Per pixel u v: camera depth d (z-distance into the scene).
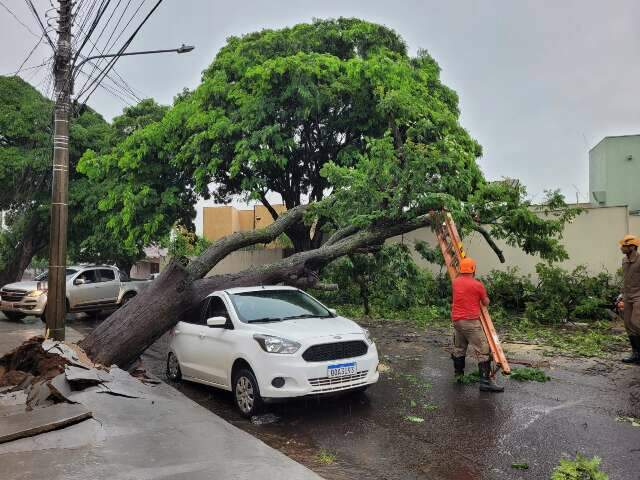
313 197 19.67
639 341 9.09
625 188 22.23
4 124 24.39
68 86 10.38
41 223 26.77
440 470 4.79
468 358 9.80
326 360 6.45
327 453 5.29
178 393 7.16
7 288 16.56
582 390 7.47
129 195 18.41
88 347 8.39
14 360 7.53
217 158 16.88
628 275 9.07
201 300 8.83
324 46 17.91
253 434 5.96
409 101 12.98
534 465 4.84
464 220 10.99
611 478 4.50
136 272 42.25
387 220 10.75
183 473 4.29
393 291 15.60
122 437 5.17
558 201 13.23
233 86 17.41
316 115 17.05
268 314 7.48
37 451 4.75
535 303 14.69
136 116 26.16
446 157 9.95
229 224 33.97
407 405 6.91
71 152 25.61
